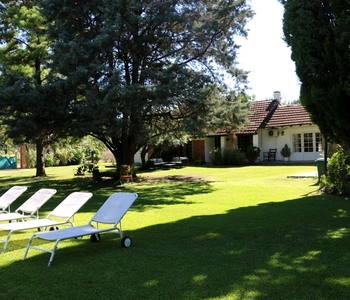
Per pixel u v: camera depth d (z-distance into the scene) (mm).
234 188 13797
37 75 15070
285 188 12969
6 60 19609
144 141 17734
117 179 17688
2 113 14320
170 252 5418
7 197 8438
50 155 37750
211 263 4820
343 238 5891
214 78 17750
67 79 13703
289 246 5523
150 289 3992
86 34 15992
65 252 5648
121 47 15156
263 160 27859
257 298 3664
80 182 18328
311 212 8195
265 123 27438
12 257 5402
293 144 26641
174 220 8000
